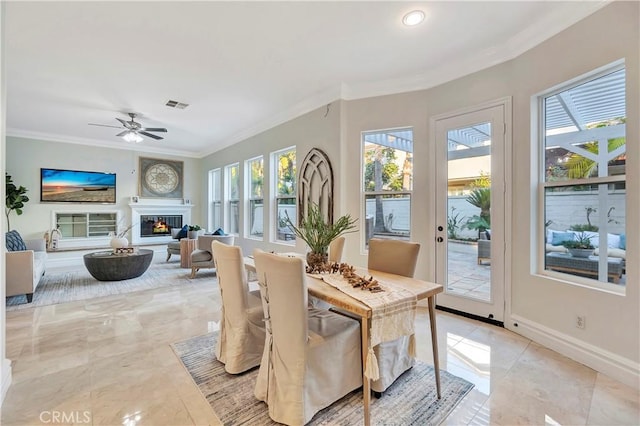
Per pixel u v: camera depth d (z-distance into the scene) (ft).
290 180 16.69
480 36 8.96
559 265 8.43
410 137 12.14
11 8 7.57
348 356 6.18
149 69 11.03
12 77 11.59
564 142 8.33
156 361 7.66
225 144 22.47
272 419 5.55
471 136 10.50
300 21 8.25
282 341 5.50
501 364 7.47
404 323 5.56
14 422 5.49
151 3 7.47
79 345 8.54
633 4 6.54
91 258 15.16
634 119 6.52
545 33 8.34
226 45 9.45
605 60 7.02
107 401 6.09
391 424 5.44
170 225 25.25
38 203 20.01
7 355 7.95
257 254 5.74
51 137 20.33
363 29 8.61
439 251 11.31
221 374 7.07
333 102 13.21
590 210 7.74
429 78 11.45
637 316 6.49
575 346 7.64
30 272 12.16
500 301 9.80
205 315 10.96
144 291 14.01
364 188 13.07
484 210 10.18
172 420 5.56
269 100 14.17
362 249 12.92
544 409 5.82
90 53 9.89
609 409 5.80
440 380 6.65
